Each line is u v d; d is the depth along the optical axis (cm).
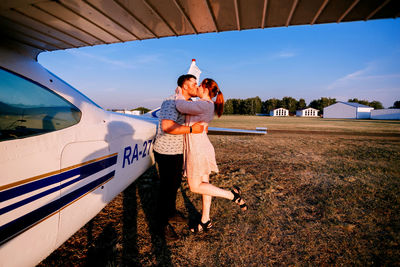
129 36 154
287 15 118
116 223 213
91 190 153
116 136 182
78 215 142
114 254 168
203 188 184
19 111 107
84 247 177
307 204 264
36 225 111
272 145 721
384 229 210
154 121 272
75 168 136
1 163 95
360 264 163
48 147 117
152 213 234
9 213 97
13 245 100
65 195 129
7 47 122
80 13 114
